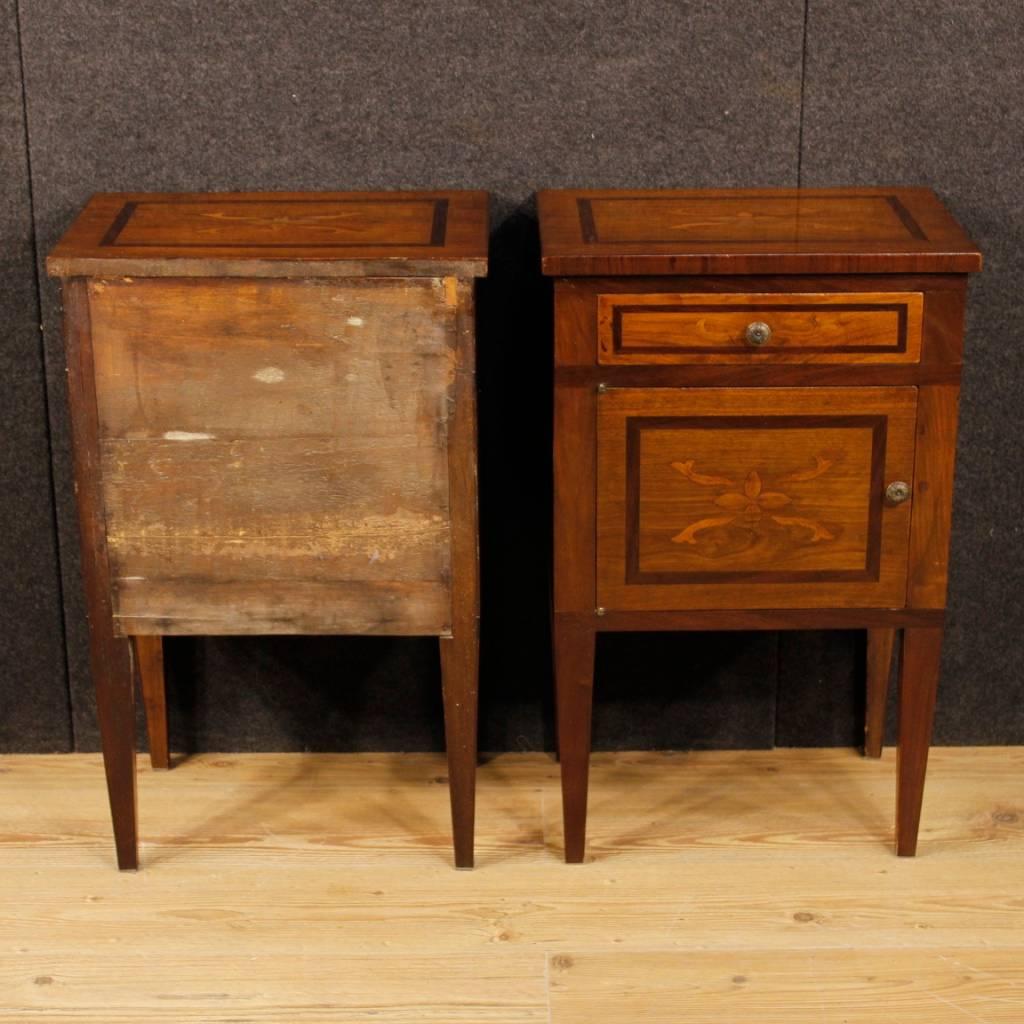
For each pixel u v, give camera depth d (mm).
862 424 2105
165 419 2098
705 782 2535
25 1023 1974
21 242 2391
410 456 2109
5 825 2412
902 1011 1991
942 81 2348
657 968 2072
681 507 2141
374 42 2320
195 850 2344
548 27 2318
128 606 2180
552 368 2283
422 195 2312
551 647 2578
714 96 2352
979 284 2434
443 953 2104
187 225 2160
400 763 2602
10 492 2494
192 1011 1994
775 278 2051
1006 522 2537
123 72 2328
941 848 2346
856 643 2588
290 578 2166
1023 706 2631
